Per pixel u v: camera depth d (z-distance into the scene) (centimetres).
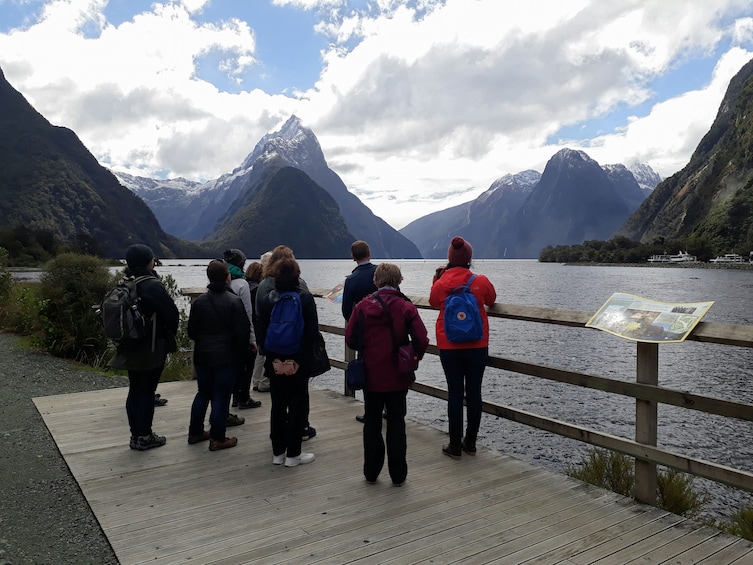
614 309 392
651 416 359
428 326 2692
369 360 386
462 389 454
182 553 300
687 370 1802
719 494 820
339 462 452
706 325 325
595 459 545
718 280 9075
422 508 358
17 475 432
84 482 406
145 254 462
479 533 322
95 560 299
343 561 289
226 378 478
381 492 386
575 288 6625
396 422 394
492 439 1062
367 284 501
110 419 580
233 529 329
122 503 369
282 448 441
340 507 361
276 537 318
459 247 450
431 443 505
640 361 365
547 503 366
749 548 302
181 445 496
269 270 479
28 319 1277
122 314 436
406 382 388
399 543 310
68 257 1100
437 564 286
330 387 1453
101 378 893
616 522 336
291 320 407
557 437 1072
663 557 292
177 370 942
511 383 1552
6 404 670
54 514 361
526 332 2636
